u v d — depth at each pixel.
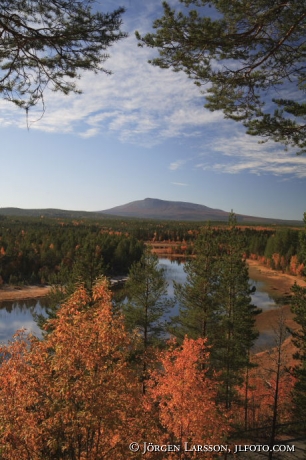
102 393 8.21
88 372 8.63
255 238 147.25
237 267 22.20
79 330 8.84
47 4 6.78
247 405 23.08
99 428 8.30
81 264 21.39
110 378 8.62
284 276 98.81
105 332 8.79
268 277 98.25
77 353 8.36
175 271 105.50
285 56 8.70
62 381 8.03
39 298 71.75
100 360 8.57
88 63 7.79
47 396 8.39
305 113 8.59
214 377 18.05
